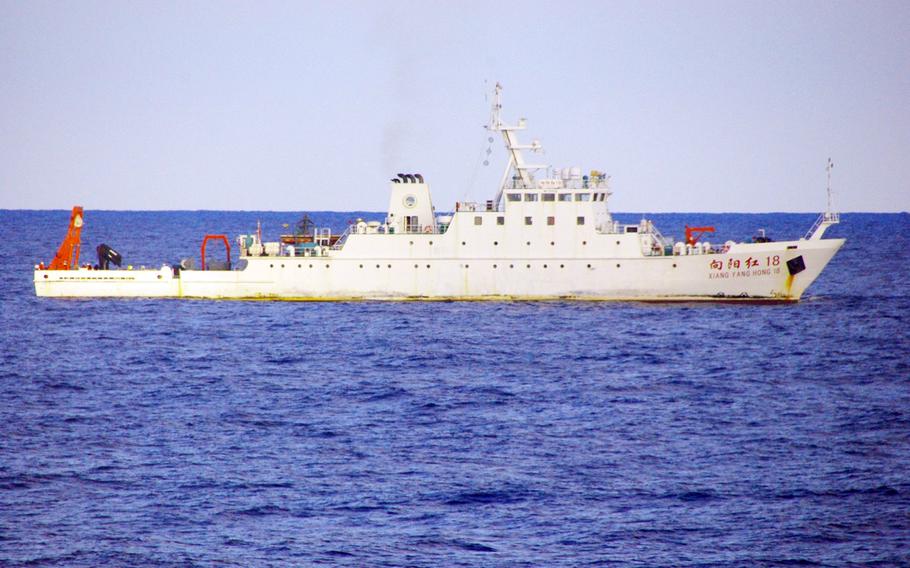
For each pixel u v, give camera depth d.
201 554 116.00
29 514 126.94
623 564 114.50
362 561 114.62
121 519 125.62
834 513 128.25
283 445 156.38
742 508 130.12
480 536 121.44
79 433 162.25
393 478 140.62
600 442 158.12
